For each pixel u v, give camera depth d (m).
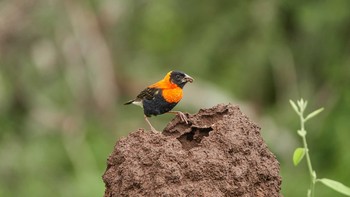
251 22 20.12
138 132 6.25
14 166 19.09
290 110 20.12
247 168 6.09
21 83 20.06
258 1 20.09
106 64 20.64
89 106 20.64
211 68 20.75
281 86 20.52
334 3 19.27
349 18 19.61
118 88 21.19
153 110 8.67
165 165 5.95
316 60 20.42
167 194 5.87
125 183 6.04
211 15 20.73
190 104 20.38
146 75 21.45
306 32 19.95
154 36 22.52
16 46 19.88
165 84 8.56
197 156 6.01
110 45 20.92
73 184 18.27
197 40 20.75
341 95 20.25
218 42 20.42
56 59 20.22
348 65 20.02
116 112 20.84
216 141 6.15
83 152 19.45
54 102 20.44
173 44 21.95
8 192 18.61
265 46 19.94
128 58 21.73
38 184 18.64
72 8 20.27
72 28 20.25
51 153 19.56
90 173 18.34
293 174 19.47
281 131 20.09
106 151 19.86
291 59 20.28
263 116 20.67
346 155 19.53
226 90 20.56
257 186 6.14
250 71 20.42
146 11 21.42
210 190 5.93
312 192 6.81
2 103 20.02
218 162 5.99
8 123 19.97
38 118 20.23
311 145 20.09
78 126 20.22
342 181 19.19
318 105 20.33
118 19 20.80
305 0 19.72
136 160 6.08
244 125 6.28
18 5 19.83
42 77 20.23
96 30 20.52
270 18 19.92
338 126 19.95
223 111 6.56
